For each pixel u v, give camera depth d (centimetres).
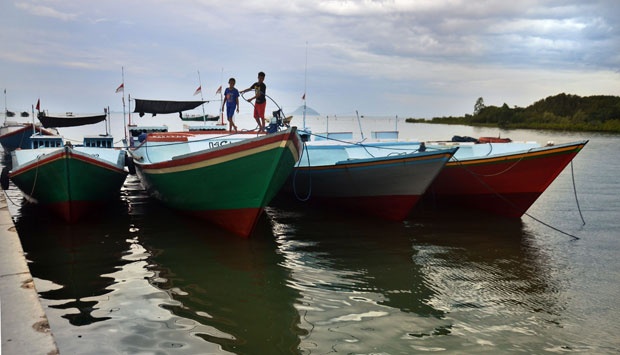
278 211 1384
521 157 1262
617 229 1199
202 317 654
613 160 2889
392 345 587
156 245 1003
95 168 1167
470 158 1334
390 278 825
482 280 820
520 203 1326
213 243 1025
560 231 1177
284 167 1002
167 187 1164
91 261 891
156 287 764
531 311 693
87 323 627
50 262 884
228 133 1362
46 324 414
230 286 774
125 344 571
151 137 1314
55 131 2700
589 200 1598
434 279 823
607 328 639
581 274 855
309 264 894
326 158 1407
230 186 1024
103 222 1213
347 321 652
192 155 1034
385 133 1859
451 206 1462
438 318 667
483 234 1143
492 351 576
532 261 930
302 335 607
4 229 726
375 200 1245
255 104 1363
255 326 630
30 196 1324
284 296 735
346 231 1152
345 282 802
